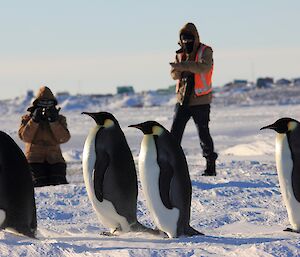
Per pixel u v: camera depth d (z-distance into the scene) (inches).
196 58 810.8
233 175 855.7
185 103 829.8
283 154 471.8
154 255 386.0
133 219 494.9
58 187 761.6
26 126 794.2
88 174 486.6
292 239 428.1
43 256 405.7
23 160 480.7
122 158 486.9
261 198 675.4
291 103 6737.2
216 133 2455.7
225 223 544.7
